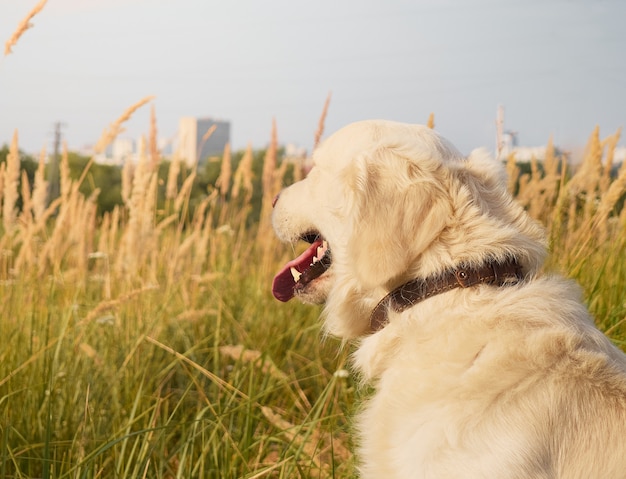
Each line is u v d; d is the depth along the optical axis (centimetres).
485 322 122
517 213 132
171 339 243
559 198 210
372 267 125
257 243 354
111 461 174
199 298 282
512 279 127
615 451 112
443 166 130
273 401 205
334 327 141
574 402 114
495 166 135
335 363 228
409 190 127
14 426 176
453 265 126
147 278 267
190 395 212
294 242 149
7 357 194
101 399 190
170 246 293
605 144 219
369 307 136
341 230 138
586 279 195
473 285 125
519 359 118
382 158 130
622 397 115
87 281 275
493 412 114
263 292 298
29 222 247
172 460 181
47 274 253
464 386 117
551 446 112
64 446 172
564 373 116
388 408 123
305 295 147
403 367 125
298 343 256
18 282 243
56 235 245
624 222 207
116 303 186
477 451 113
